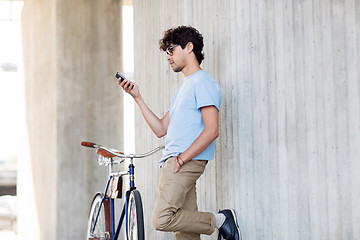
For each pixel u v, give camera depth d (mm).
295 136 3170
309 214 3043
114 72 9734
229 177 3965
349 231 2740
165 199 3369
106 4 9734
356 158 2691
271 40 3414
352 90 2717
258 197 3564
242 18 3768
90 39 9609
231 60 3938
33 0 10375
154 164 5543
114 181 4461
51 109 9531
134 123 6332
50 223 9461
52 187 9383
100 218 4770
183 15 4832
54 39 9406
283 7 3281
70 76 9422
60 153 9273
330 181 2873
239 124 3818
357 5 2689
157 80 5547
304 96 3086
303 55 3092
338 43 2811
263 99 3508
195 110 3443
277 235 3350
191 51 3582
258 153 3572
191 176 3406
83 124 9453
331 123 2861
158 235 5332
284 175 3275
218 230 3779
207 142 3328
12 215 18234
